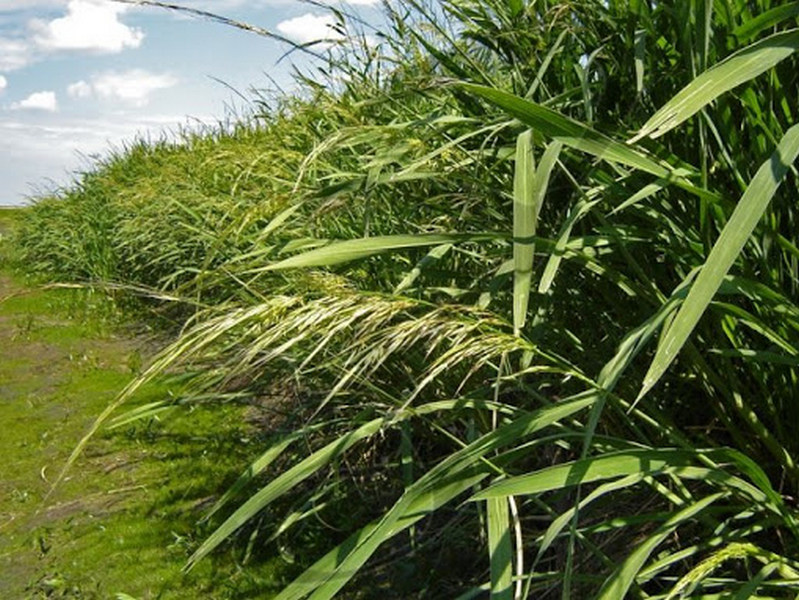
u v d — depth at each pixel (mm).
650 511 3152
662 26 2936
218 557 4266
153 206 8398
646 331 2229
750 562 2770
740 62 1938
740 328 2756
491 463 2357
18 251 13711
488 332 2477
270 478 4879
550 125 2260
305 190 3744
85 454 5719
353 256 2518
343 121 4348
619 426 3086
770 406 2729
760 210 1896
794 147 1933
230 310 3102
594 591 3082
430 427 4023
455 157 3117
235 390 5898
